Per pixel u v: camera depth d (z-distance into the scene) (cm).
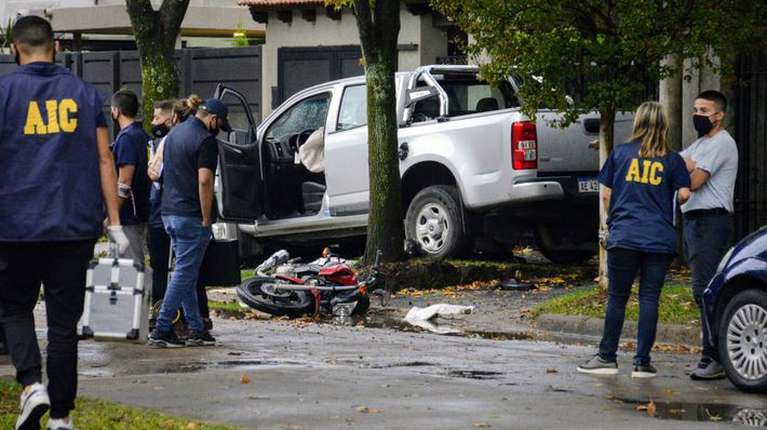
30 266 1374
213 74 5334
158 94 3962
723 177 2034
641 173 1953
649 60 2683
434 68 3447
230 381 1828
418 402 1677
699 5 2656
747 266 1862
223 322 2691
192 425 1488
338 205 3541
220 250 2267
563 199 3256
